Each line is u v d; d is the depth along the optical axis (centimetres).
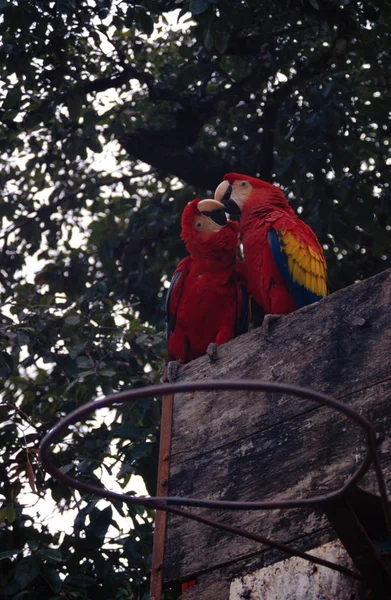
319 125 1081
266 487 443
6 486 841
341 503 341
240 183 795
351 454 414
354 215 1141
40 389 1038
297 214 1213
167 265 1295
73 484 343
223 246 730
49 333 957
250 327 834
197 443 493
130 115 1275
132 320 968
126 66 1185
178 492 484
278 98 1196
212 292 732
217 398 499
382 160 1267
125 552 822
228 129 1324
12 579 810
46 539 855
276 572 412
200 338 755
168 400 525
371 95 1281
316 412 442
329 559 392
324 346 458
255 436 464
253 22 1023
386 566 371
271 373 477
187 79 1169
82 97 1105
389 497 384
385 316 439
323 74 1200
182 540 470
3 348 938
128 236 1255
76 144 1128
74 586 815
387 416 409
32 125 1077
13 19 1000
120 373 934
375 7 1163
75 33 1088
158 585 464
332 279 1149
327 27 1221
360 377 431
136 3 1074
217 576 444
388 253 1217
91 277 1277
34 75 1066
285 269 699
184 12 986
